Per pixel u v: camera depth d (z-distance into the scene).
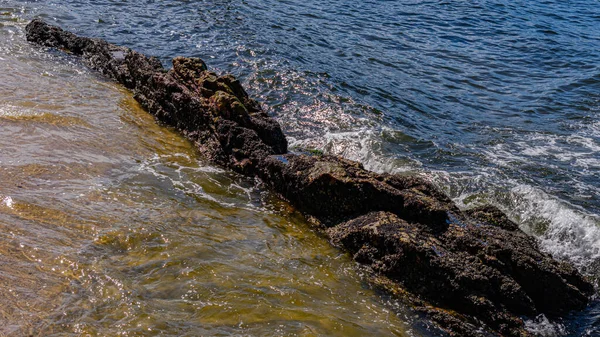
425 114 16.44
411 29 24.92
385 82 18.42
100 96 14.32
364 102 16.48
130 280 7.56
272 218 10.27
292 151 13.12
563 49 23.92
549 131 15.88
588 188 12.72
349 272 9.02
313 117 15.16
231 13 23.47
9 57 15.82
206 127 12.72
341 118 15.21
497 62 21.84
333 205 10.29
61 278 7.29
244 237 9.35
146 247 8.38
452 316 8.30
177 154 12.11
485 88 19.12
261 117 12.71
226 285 7.87
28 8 21.09
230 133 12.13
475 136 15.27
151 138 12.59
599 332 8.40
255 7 24.86
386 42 22.73
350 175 10.41
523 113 17.16
